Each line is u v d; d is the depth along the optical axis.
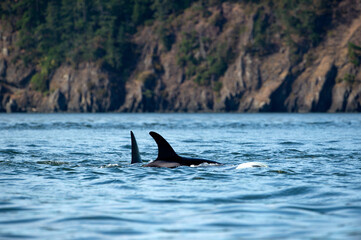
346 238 29.12
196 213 36.53
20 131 172.00
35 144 107.38
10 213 36.56
